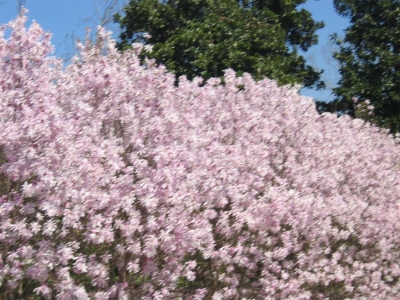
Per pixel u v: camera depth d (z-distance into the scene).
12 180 4.60
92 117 5.25
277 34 13.14
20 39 5.29
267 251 6.37
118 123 5.41
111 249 4.89
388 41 15.77
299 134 7.78
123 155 5.16
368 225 8.14
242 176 6.11
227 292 5.84
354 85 15.28
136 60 6.06
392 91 15.09
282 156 7.34
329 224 7.11
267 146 7.01
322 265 6.97
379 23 15.95
